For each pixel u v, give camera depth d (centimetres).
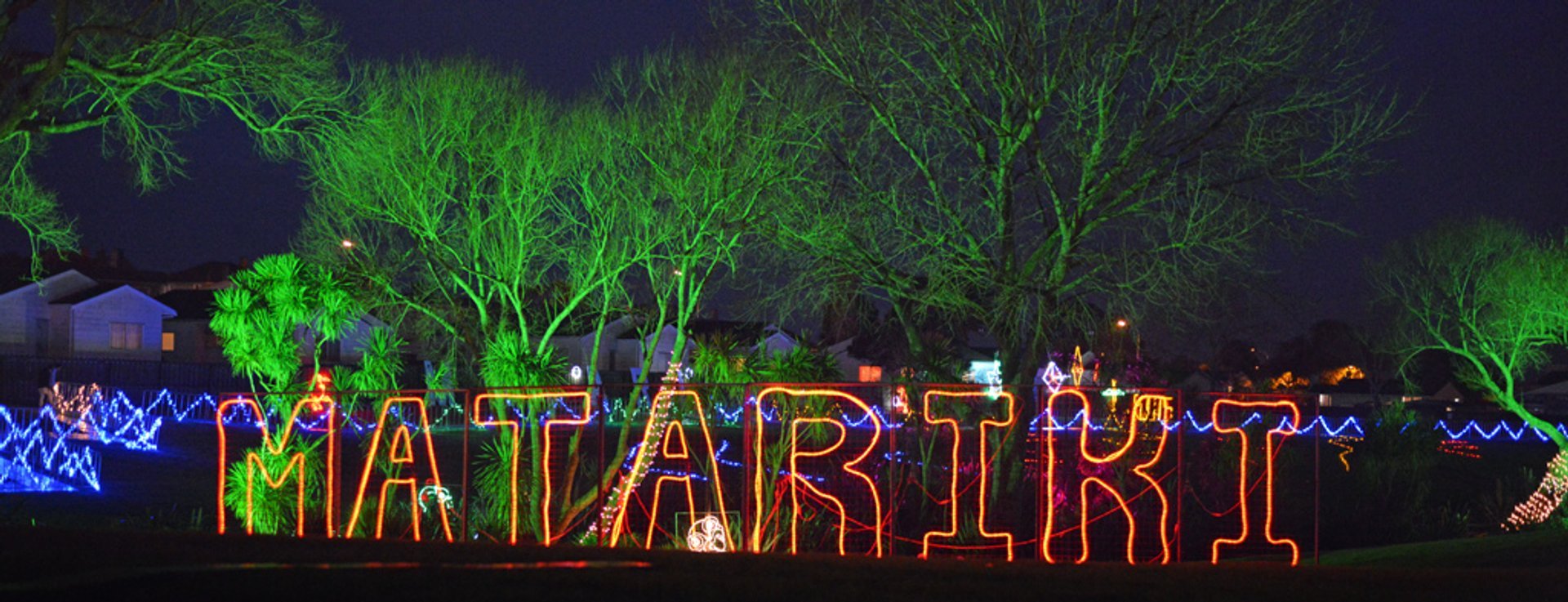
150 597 461
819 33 1750
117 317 4681
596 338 1683
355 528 1501
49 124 1443
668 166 1638
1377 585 589
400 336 1903
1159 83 1739
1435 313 3056
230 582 493
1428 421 2686
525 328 1670
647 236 1641
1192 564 685
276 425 1672
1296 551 1264
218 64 1497
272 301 1578
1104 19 1741
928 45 1752
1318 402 1209
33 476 2044
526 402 1620
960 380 1892
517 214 1648
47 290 4566
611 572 554
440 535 1533
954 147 1823
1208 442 2150
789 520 1557
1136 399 1520
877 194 1784
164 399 3438
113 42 1471
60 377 3706
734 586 529
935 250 1798
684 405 1642
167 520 1611
